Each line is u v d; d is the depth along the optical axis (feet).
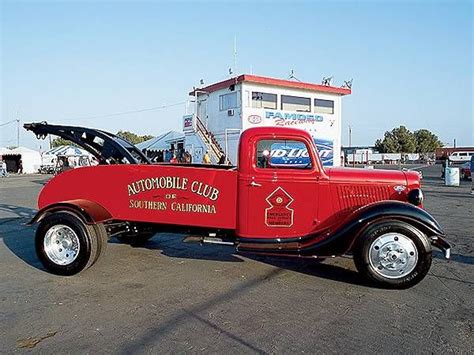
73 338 11.70
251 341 11.49
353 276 17.69
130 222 19.89
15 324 12.69
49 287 16.34
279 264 19.71
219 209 18.24
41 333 12.04
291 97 78.89
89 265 17.84
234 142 75.66
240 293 15.53
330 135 83.10
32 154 176.14
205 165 21.67
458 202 45.11
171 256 21.36
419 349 11.02
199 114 85.71
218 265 19.58
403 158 249.14
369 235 15.76
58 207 18.29
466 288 16.10
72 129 20.89
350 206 17.88
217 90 80.07
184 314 13.46
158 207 18.89
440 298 14.96
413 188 17.90
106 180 19.43
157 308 13.99
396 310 13.80
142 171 19.01
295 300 14.78
